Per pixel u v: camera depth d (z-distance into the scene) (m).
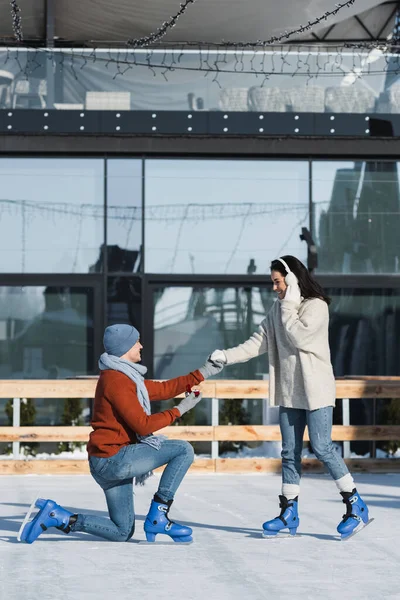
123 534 6.67
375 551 6.41
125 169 15.13
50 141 14.73
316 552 6.38
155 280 15.10
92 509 8.34
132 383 6.43
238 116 14.78
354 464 11.59
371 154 15.15
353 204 15.38
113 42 17.78
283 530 7.23
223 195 15.25
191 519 7.87
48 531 7.21
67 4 16.08
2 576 5.59
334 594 5.14
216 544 6.67
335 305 15.38
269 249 15.24
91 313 15.02
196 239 15.20
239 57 15.11
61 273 15.02
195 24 16.78
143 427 6.32
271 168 15.33
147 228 15.13
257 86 15.07
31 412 12.29
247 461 11.48
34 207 15.04
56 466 11.30
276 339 6.91
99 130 14.60
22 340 14.95
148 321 15.07
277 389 6.96
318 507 8.55
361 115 14.89
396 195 15.40
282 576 5.61
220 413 13.29
